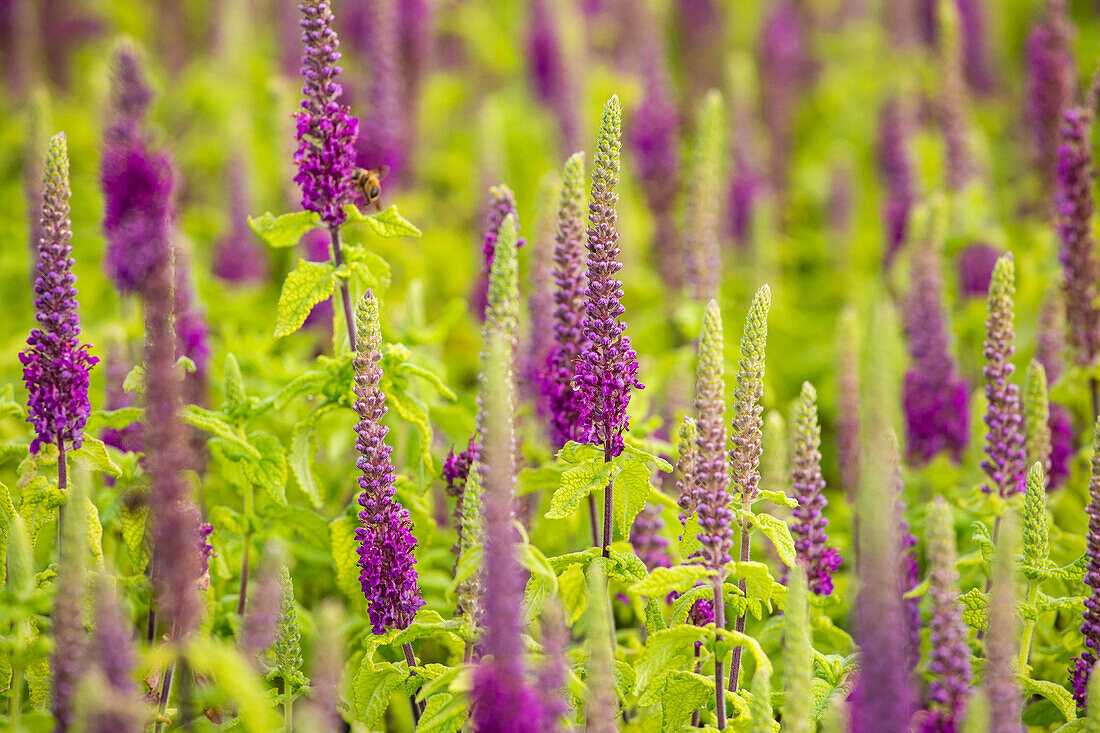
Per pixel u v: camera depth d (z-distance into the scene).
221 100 15.56
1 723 5.39
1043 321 9.23
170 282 6.45
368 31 13.23
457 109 17.08
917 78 17.97
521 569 5.23
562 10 15.66
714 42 18.33
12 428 8.52
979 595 5.96
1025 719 6.41
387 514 5.65
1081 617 6.41
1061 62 11.19
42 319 5.73
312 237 11.83
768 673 4.96
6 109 15.66
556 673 4.39
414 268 12.44
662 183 13.05
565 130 14.60
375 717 5.71
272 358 9.76
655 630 5.68
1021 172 15.08
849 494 9.12
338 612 4.31
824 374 12.46
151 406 4.40
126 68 8.12
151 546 5.89
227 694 5.58
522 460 6.64
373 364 5.65
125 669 4.18
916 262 9.49
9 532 5.81
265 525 6.97
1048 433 7.07
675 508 7.11
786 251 15.05
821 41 20.34
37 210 9.72
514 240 6.07
